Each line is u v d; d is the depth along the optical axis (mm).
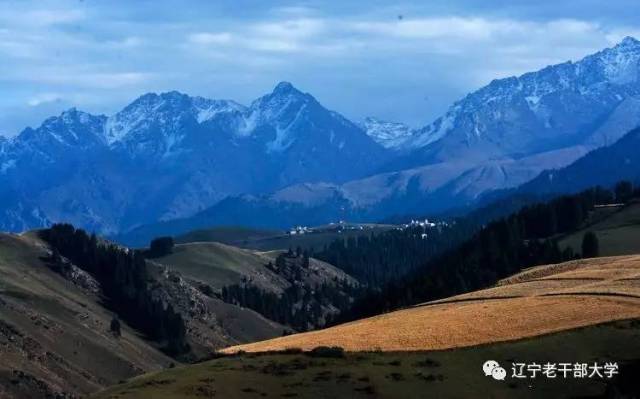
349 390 102125
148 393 99250
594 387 103250
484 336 118688
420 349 115688
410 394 102062
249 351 123688
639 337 113000
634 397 99500
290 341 130625
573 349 111625
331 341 124250
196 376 106875
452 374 107500
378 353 115688
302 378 105438
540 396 102625
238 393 100125
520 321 124062
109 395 101812
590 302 130625
